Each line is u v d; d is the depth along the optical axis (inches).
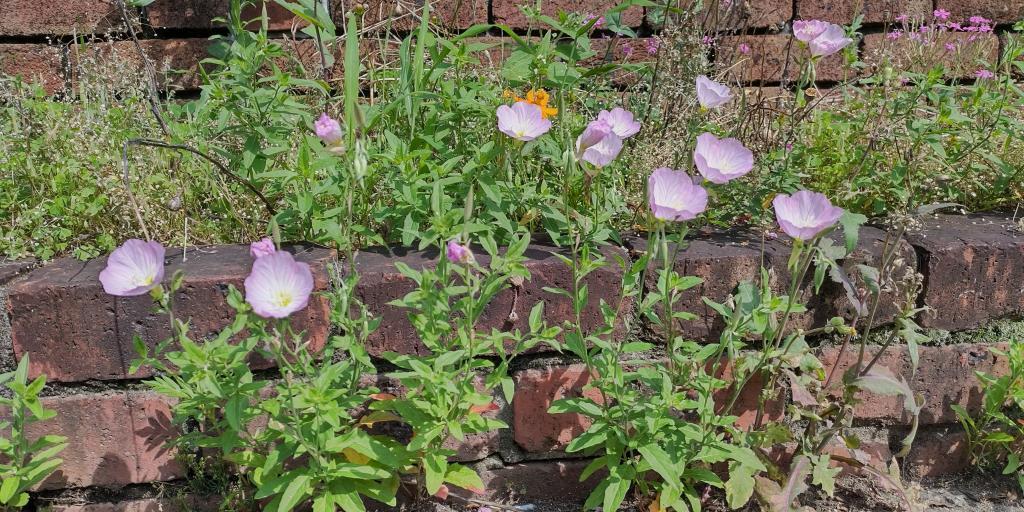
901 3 64.2
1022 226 46.6
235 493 44.3
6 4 58.5
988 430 47.3
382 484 42.9
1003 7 65.2
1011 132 49.5
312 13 53.2
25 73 59.4
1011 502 46.7
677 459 42.6
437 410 41.4
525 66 47.6
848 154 49.6
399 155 43.8
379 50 58.5
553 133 46.8
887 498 46.2
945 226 47.6
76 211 45.5
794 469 44.4
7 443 41.8
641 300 43.9
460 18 61.2
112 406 43.6
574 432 45.5
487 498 45.9
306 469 41.6
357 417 44.2
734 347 42.8
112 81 54.1
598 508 45.4
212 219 47.4
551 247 45.4
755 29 64.1
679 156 48.0
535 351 44.8
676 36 52.3
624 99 54.1
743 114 51.2
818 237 39.8
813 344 46.1
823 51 45.4
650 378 42.9
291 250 44.8
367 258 44.4
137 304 42.7
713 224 48.0
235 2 48.4
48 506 44.2
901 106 49.1
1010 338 46.9
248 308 39.1
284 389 40.8
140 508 44.4
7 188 46.6
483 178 44.6
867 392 46.4
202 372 39.7
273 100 46.4
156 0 59.6
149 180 46.3
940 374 46.7
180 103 60.1
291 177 44.3
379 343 43.9
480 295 42.6
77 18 59.3
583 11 62.1
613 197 46.0
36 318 42.5
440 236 42.5
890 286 44.8
